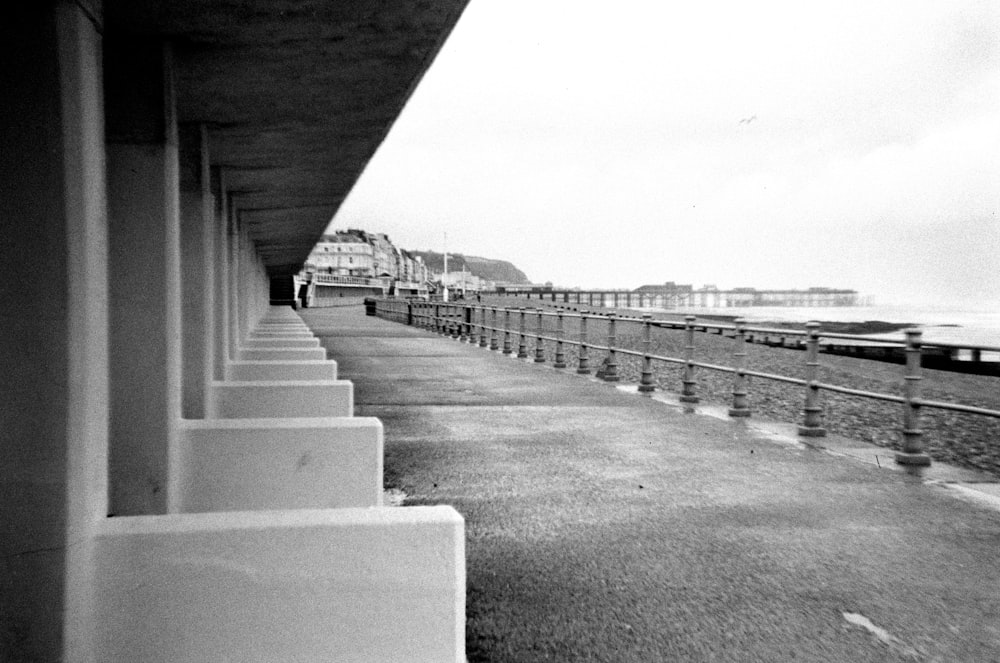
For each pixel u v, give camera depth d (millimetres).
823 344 60125
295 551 3203
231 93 6562
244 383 7863
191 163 7621
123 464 4859
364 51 5512
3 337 2990
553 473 8648
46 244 3012
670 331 69000
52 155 3012
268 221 17125
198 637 3172
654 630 4477
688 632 4453
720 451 10016
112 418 4852
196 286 7539
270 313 47906
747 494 7723
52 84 3006
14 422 2988
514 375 20016
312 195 13133
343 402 7906
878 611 4773
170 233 4879
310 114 7395
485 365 22938
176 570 3158
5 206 3000
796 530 6473
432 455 9648
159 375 4891
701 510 7109
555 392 16391
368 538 3229
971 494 7750
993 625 4586
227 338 12156
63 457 3006
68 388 3014
